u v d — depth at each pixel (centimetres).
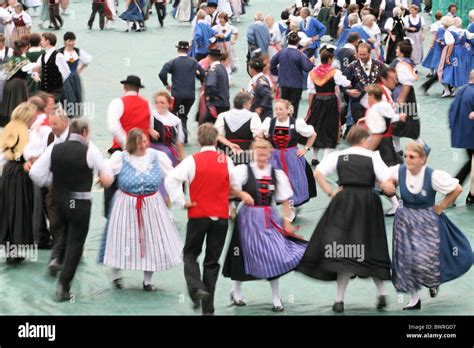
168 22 2717
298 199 1067
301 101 1775
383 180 799
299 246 821
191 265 799
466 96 1149
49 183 870
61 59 1380
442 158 1371
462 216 1106
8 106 1455
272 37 1870
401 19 2027
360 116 1260
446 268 805
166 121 1020
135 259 854
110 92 1784
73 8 2969
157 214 855
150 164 855
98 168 839
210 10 1983
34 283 893
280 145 1059
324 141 1298
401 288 799
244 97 1052
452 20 1789
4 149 946
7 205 945
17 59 1445
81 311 816
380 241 792
